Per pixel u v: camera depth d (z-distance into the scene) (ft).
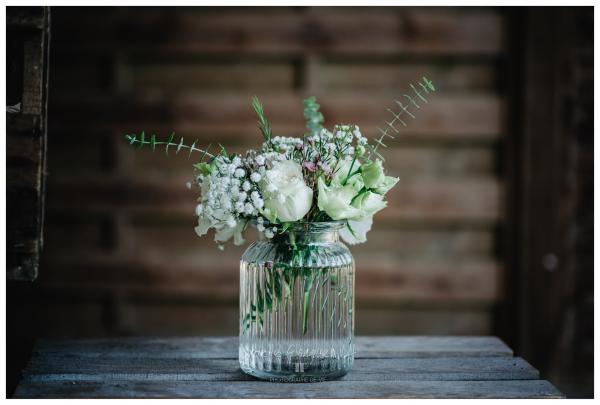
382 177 3.76
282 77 9.14
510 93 9.02
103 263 9.18
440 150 9.20
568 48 8.82
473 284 9.18
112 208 9.13
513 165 9.06
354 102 9.01
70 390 3.96
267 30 9.02
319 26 9.02
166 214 9.18
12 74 4.04
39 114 3.98
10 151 3.95
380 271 9.20
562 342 8.99
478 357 4.79
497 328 9.28
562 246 8.92
